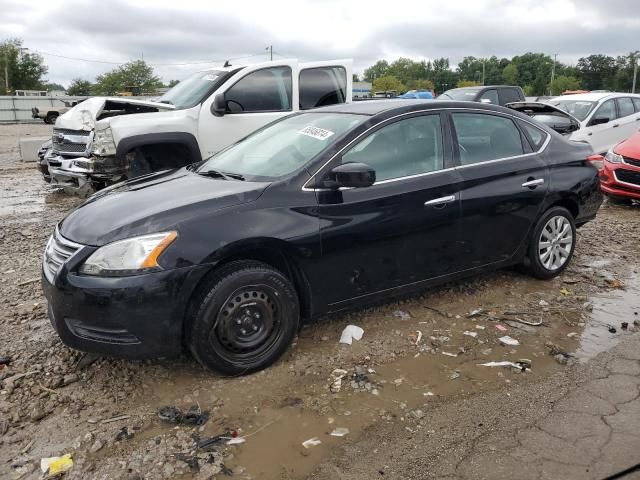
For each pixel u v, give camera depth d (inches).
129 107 338.0
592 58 4864.7
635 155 348.5
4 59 2871.6
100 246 131.2
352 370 145.3
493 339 163.5
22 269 230.7
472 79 5403.5
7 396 134.3
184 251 131.1
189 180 165.2
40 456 114.0
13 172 542.6
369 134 163.2
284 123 191.8
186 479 106.9
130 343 130.2
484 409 128.7
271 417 126.1
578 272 221.8
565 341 162.4
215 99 305.0
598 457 111.7
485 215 181.5
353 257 155.7
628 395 134.0
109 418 126.1
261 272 139.8
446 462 111.0
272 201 145.3
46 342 161.5
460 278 184.1
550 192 198.8
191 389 137.1
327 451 114.9
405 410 128.6
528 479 105.9
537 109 426.3
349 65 347.9
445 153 176.9
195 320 133.8
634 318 178.5
